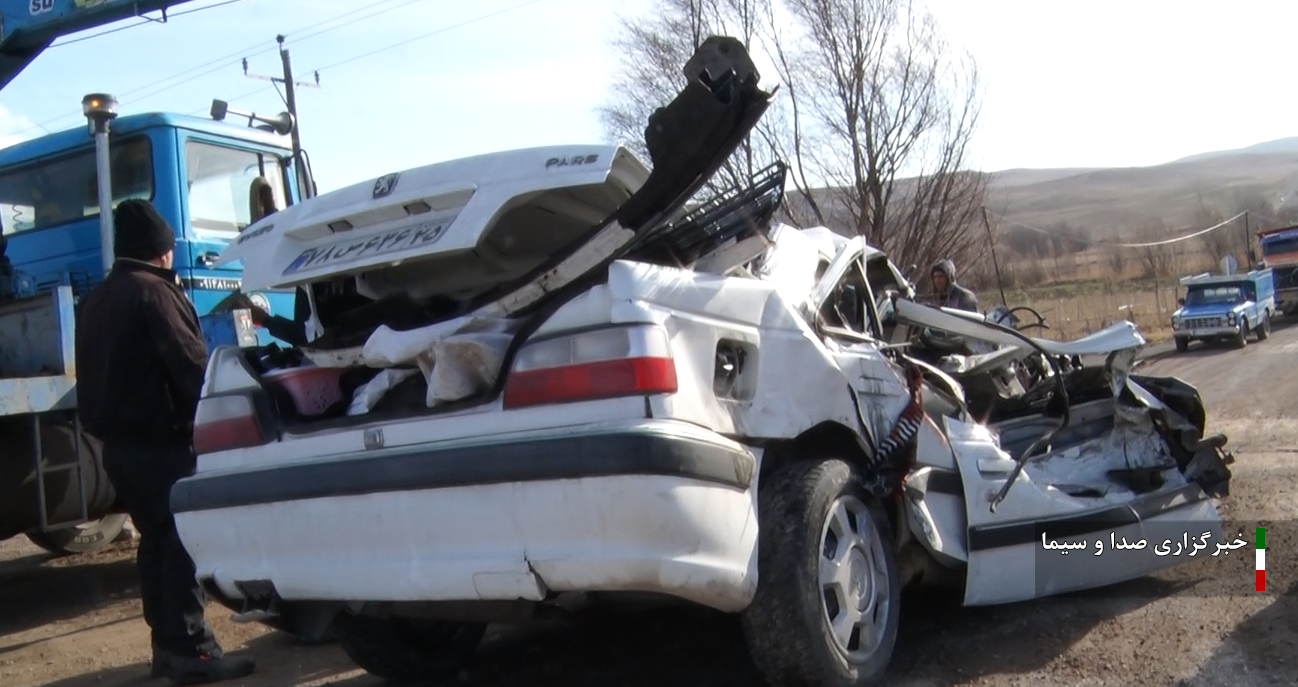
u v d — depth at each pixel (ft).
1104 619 16.16
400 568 11.77
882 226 72.08
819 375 13.34
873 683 13.21
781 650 12.09
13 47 30.73
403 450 11.91
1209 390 53.78
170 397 16.88
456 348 11.71
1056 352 18.95
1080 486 18.70
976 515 15.48
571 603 13.30
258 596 13.09
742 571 11.49
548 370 11.44
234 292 24.40
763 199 13.03
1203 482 19.43
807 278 15.11
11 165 25.85
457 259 13.47
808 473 12.75
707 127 11.57
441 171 13.02
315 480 12.30
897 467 14.32
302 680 16.53
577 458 10.76
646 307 11.29
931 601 17.62
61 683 17.51
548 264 11.71
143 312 16.51
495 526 11.24
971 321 18.20
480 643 17.47
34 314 21.36
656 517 10.68
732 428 11.95
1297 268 113.39
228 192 25.80
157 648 17.03
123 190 24.57
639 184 12.75
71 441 21.20
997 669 14.25
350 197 13.62
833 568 12.91
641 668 15.28
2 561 28.94
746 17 70.03
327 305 14.35
